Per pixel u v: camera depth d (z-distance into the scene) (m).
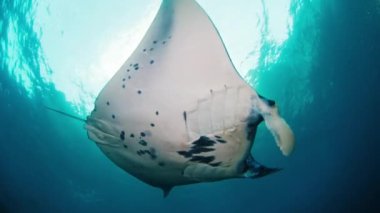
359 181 9.08
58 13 5.10
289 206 8.90
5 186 7.70
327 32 6.08
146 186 8.09
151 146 2.09
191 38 2.06
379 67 6.98
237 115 1.92
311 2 5.61
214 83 1.96
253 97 1.90
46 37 5.29
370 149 8.58
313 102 7.03
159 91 2.03
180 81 2.01
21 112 6.44
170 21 2.18
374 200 9.36
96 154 7.25
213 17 5.27
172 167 2.16
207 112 1.95
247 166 2.11
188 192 8.45
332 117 7.54
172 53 2.08
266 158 7.74
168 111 2.00
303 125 7.43
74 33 5.21
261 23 5.47
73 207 8.23
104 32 5.18
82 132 6.72
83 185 7.86
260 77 6.09
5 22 5.43
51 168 7.50
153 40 2.21
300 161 8.16
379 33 6.52
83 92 5.75
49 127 6.61
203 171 2.13
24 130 6.76
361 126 8.00
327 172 8.64
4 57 5.77
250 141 1.99
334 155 8.41
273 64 6.03
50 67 5.55
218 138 1.96
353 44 6.47
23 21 5.28
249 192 8.62
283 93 6.49
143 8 5.02
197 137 1.98
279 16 5.52
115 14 5.07
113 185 7.98
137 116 2.06
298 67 6.27
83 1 4.99
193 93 1.98
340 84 6.96
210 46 2.00
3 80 6.05
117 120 2.12
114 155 2.30
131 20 5.09
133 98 2.08
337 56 6.50
